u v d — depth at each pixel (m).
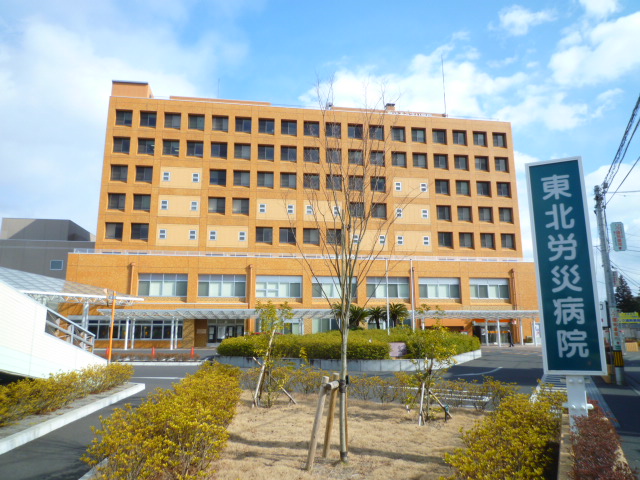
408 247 49.06
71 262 42.59
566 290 7.04
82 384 12.30
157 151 46.62
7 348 11.56
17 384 10.20
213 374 11.56
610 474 4.45
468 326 48.94
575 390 6.93
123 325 43.34
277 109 49.38
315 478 6.65
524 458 5.67
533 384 18.28
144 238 45.44
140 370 22.42
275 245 46.56
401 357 25.00
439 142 53.31
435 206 50.88
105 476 5.58
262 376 12.28
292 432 9.34
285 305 13.80
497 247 51.78
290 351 24.41
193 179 46.81
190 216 46.16
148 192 45.91
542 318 7.13
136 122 46.84
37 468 7.27
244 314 41.31
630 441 9.65
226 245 46.16
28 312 12.36
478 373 22.05
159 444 6.01
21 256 51.53
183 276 44.38
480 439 6.49
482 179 53.00
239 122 49.19
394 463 7.31
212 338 45.16
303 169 48.22
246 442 8.55
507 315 46.59
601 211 21.55
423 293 48.62
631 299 86.31
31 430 8.92
